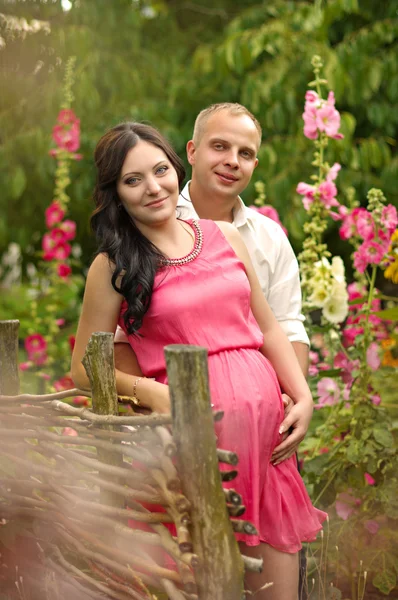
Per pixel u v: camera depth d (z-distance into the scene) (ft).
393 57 21.66
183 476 6.66
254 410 7.82
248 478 7.79
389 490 10.48
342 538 10.61
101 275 8.14
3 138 23.59
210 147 9.42
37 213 24.94
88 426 8.15
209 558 6.64
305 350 9.90
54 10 23.21
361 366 11.11
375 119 22.20
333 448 10.95
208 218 9.74
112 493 7.92
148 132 8.17
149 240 8.20
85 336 8.29
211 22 25.99
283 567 8.14
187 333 7.84
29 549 9.39
